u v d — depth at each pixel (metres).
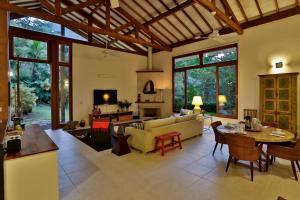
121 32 8.10
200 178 2.99
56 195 2.14
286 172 3.19
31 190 1.99
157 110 9.23
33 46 6.57
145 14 6.91
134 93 9.20
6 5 4.11
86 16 7.39
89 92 7.67
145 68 9.62
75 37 7.40
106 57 8.16
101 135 4.71
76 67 7.29
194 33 7.61
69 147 4.57
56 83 6.73
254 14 5.81
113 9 6.79
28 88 8.48
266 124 4.16
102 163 3.59
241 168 3.36
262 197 2.46
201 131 5.78
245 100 6.23
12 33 5.87
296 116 4.99
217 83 7.07
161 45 8.47
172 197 2.46
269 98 5.35
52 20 4.95
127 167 3.40
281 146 3.03
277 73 5.45
